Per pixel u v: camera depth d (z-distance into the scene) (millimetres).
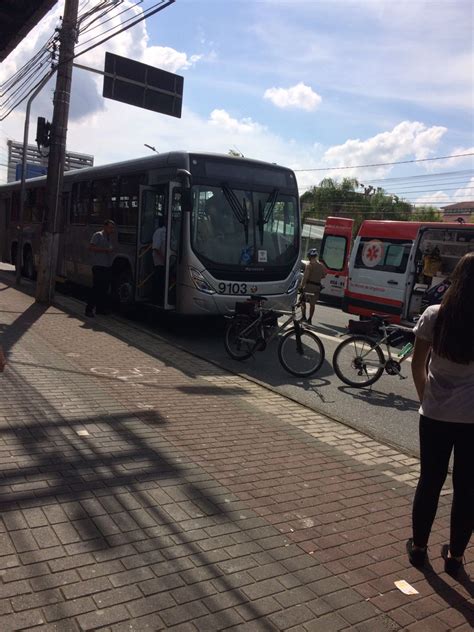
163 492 3941
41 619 2555
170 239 10086
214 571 3072
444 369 3176
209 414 5895
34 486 3814
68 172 15117
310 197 57312
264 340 8828
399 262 13750
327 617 2805
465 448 3156
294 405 6730
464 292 3062
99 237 11180
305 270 13492
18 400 5578
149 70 13609
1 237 20984
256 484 4277
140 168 11352
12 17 9430
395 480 4684
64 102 11906
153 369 7621
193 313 9984
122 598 2758
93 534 3295
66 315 11336
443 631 2793
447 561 3307
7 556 2998
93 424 5133
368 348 8023
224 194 10195
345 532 3693
